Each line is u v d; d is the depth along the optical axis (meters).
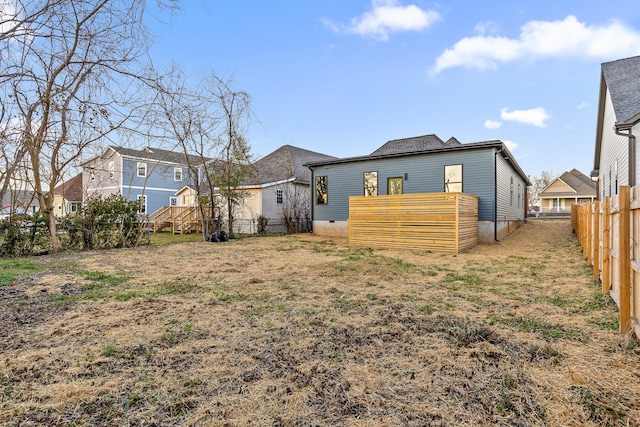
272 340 2.89
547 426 1.72
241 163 14.05
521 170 15.00
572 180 34.81
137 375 2.29
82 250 9.95
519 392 2.03
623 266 2.90
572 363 2.40
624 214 2.93
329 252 9.35
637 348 2.61
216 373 2.30
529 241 11.19
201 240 13.55
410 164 12.58
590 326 3.16
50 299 4.27
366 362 2.46
